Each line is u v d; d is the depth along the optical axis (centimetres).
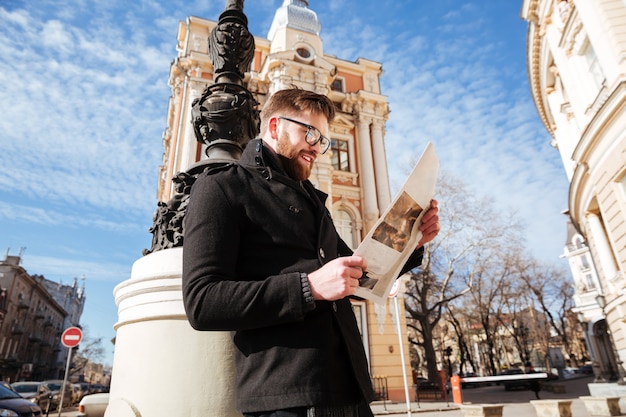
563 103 1498
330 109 165
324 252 142
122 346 261
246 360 120
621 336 1252
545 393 2017
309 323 120
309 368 112
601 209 1127
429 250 2217
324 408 111
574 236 5175
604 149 1053
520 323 3884
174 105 2214
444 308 3200
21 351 4956
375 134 2053
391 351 1594
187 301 115
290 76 1889
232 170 142
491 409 792
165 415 225
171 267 267
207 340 243
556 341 4853
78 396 2284
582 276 4962
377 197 1928
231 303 110
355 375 121
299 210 142
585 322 2412
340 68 2234
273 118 161
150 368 238
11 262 4716
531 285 3794
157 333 247
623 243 1038
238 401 118
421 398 1767
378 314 1634
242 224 133
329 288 110
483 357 4378
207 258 120
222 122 344
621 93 932
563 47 1321
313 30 2291
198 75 1859
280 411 110
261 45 2195
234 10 401
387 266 140
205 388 231
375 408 1373
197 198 133
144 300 256
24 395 1471
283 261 131
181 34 2158
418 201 155
